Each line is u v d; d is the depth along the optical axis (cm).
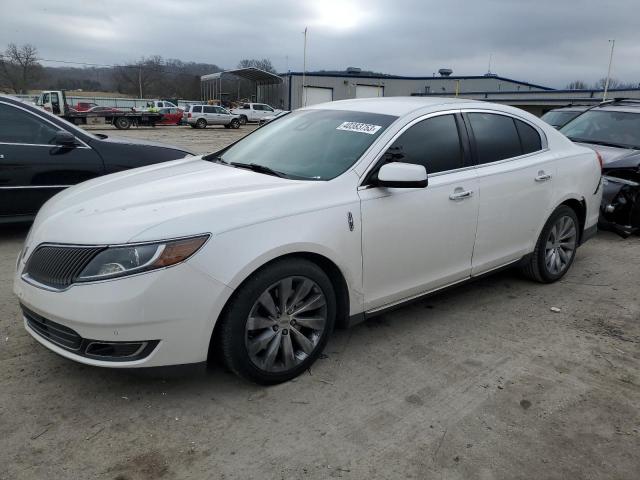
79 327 271
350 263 332
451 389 321
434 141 388
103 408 292
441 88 5609
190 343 279
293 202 312
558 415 298
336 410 297
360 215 333
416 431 281
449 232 386
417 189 362
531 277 493
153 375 280
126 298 265
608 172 659
